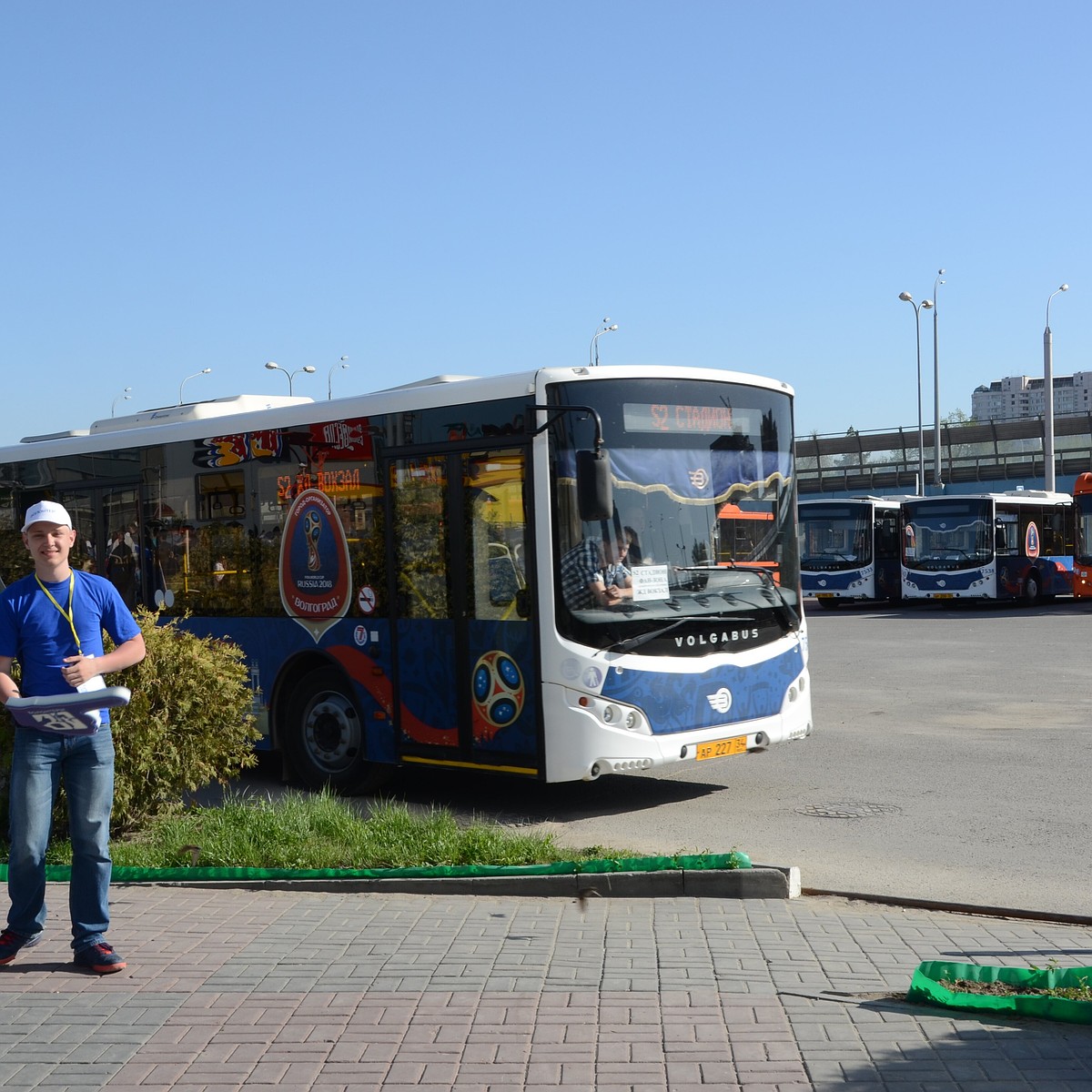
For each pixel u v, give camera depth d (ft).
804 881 25.46
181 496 39.88
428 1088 14.67
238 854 26.05
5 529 45.21
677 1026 16.33
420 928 21.12
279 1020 16.87
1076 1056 15.17
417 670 33.63
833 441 211.41
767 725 34.04
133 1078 15.19
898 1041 15.69
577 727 30.71
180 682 29.12
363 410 34.81
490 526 31.94
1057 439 212.23
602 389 31.73
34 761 19.10
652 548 32.27
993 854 27.37
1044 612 107.34
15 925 19.45
